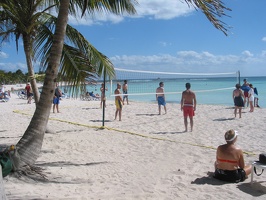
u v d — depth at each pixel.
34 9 6.56
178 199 4.22
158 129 10.06
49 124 10.85
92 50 7.12
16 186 4.29
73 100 22.48
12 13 6.08
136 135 8.98
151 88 34.41
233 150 4.93
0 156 4.47
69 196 4.11
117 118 12.64
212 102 20.30
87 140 8.16
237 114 12.96
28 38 7.11
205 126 10.41
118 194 4.30
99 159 6.40
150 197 4.24
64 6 4.95
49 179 4.84
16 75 75.12
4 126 10.73
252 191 4.59
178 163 6.15
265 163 4.75
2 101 22.70
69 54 6.83
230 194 4.45
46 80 5.10
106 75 7.32
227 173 4.96
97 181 4.97
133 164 6.07
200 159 6.45
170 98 25.48
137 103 18.59
